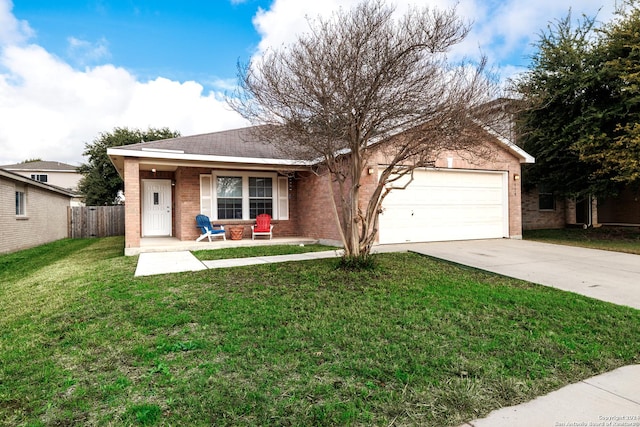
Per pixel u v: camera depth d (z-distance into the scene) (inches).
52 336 146.8
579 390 109.4
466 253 342.6
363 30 209.0
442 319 165.5
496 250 362.6
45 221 593.9
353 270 257.9
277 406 96.6
